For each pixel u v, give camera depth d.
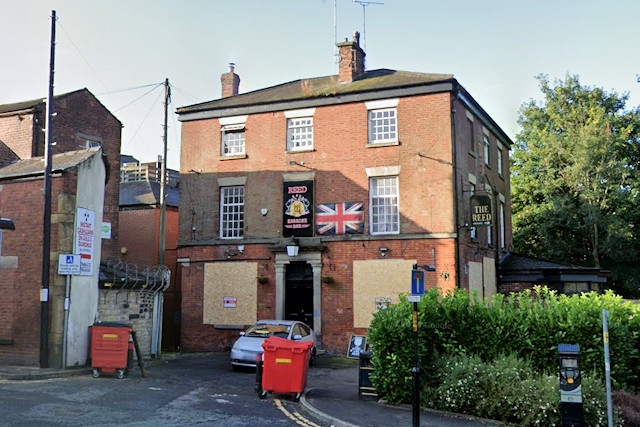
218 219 24.28
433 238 21.05
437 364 12.30
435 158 21.48
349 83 24.12
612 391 11.49
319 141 23.09
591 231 31.83
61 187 16.12
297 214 22.92
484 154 25.75
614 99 34.44
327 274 22.22
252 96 25.64
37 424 9.34
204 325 23.88
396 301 21.19
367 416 11.12
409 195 21.62
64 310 15.70
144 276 20.53
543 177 33.69
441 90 21.61
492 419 11.21
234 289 23.56
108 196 24.44
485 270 24.05
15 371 14.78
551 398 10.74
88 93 23.84
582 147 31.19
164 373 16.59
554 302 12.95
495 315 12.73
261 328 18.67
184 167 25.06
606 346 9.57
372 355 12.76
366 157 22.36
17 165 18.59
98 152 17.45
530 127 36.06
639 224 32.66
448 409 11.70
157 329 20.95
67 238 16.00
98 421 9.77
